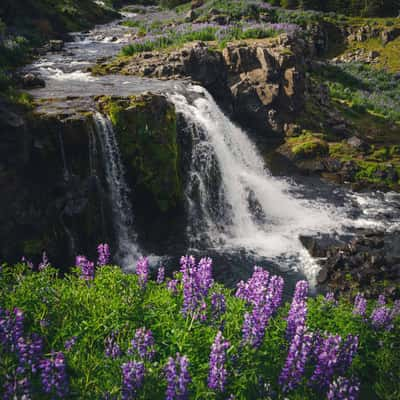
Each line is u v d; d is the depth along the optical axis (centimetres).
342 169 2112
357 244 1509
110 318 644
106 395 509
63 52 3084
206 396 526
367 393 658
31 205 1238
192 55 2336
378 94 3266
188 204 1681
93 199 1387
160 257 1448
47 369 489
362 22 4444
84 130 1359
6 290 677
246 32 2922
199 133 1842
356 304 771
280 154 2209
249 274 1352
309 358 583
